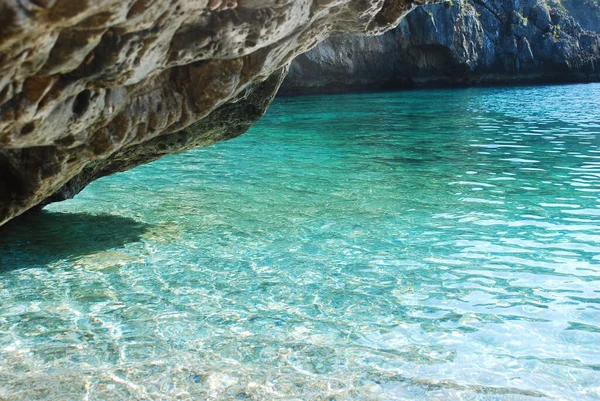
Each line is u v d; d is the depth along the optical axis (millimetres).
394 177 10164
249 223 7461
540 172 10453
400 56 37000
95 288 5477
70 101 3705
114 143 4535
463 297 5320
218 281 5664
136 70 3605
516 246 6559
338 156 12383
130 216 7719
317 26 4883
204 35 3775
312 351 4434
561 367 4246
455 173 10484
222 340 4582
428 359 4336
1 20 2574
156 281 5648
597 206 8070
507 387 4020
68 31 2973
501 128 17375
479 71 39906
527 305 5164
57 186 5004
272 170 10805
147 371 4160
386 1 5594
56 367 4184
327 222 7492
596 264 6023
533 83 42031
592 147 13266
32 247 6496
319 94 34469
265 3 3809
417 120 19938
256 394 3920
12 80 3051
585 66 43438
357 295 5367
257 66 4605
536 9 42062
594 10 58031
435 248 6531
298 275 5812
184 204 8336
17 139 3562
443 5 36281
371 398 3889
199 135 6422
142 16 3168
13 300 5191
